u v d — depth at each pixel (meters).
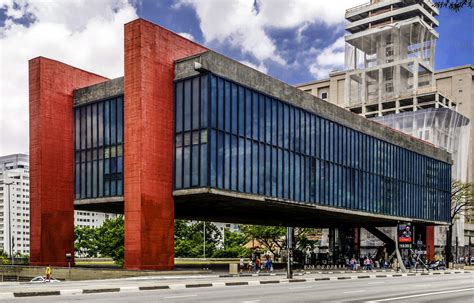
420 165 65.12
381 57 123.88
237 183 37.53
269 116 41.34
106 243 73.69
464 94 132.25
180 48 38.91
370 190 54.50
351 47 131.88
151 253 35.09
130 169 35.66
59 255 42.56
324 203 47.19
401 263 51.28
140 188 34.94
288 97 43.62
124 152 36.47
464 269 64.25
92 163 42.59
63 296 18.00
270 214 53.94
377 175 55.94
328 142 48.47
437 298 18.53
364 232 93.31
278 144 42.03
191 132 36.53
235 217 57.78
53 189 42.69
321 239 104.69
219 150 36.19
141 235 34.56
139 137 35.34
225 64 37.41
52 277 38.34
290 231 32.78
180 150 37.09
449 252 70.88
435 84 135.12
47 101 42.97
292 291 21.20
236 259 85.75
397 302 16.75
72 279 36.97
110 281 28.19
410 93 117.06
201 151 35.69
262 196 39.81
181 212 52.06
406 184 61.44
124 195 36.31
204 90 36.00
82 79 45.78
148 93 35.94
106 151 41.59
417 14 120.38
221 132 36.53
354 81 135.12
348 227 68.69
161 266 35.62
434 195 67.81
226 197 37.50
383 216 56.28
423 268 55.25
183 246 86.00
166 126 37.12
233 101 37.84
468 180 133.25
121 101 40.84
